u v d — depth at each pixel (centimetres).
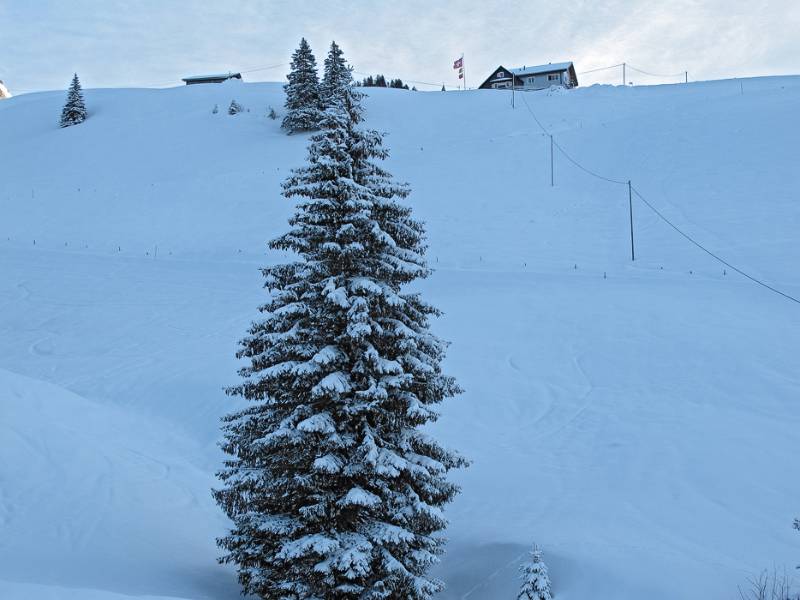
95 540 1331
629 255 3609
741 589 1129
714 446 1758
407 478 1150
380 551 1091
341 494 1111
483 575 1321
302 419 1124
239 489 1118
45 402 1966
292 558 1059
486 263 3703
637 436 1872
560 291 3108
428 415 1149
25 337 3027
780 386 2045
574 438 1923
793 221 3647
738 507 1486
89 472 1636
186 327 3062
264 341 1162
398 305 1165
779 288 2917
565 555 1286
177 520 1522
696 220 3891
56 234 4759
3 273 3912
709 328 2520
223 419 1212
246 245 4300
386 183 1249
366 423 1130
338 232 1172
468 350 2589
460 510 1648
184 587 1183
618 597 1146
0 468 1555
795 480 1570
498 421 2091
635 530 1423
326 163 1188
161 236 4588
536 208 4494
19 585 923
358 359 1150
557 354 2483
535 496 1655
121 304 3391
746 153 4712
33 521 1377
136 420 2192
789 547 1312
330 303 1145
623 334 2561
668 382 2177
